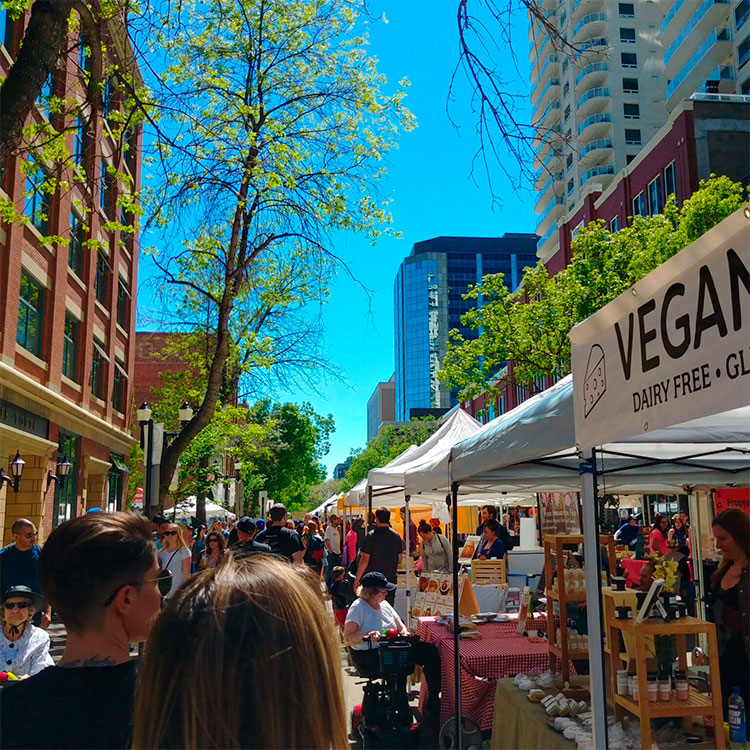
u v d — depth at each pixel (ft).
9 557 23.12
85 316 74.49
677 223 73.26
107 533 6.01
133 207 25.18
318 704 3.75
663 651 12.35
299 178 29.78
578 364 11.40
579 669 16.98
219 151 27.84
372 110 30.17
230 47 28.37
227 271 33.01
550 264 146.61
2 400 50.75
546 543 17.17
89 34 20.03
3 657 15.48
